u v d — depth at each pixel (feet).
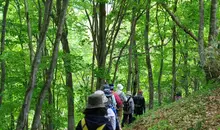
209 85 48.37
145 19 78.95
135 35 81.35
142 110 56.70
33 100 44.55
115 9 59.00
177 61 107.24
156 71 104.32
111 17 58.85
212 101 39.55
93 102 13.41
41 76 46.26
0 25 53.88
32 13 57.72
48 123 54.34
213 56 51.21
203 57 52.24
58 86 50.78
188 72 86.17
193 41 81.71
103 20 58.65
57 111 50.85
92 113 13.39
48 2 31.53
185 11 70.69
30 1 57.21
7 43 54.08
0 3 49.85
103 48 58.49
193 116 37.04
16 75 52.54
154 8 84.64
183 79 97.96
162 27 83.25
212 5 53.62
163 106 53.11
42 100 33.19
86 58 98.78
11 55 45.73
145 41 79.25
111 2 58.54
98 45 58.70
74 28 68.44
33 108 45.62
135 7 60.59
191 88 116.16
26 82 50.75
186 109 40.75
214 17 53.52
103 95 13.69
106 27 63.82
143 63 97.09
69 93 51.88
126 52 90.48
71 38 87.97
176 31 84.33
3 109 46.50
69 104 54.24
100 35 58.70
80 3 54.19
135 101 56.65
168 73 106.63
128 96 50.72
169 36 88.48
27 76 50.34
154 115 46.42
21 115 32.94
